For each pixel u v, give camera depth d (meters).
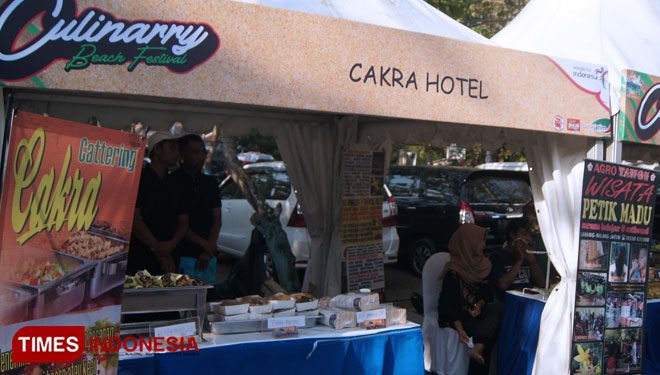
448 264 4.61
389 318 3.63
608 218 3.97
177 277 3.22
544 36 4.92
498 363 4.53
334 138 5.44
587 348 3.95
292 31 3.00
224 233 8.59
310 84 3.04
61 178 2.47
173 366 2.92
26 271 2.38
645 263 4.21
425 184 8.79
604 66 4.11
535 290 4.53
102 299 2.66
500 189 8.43
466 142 5.08
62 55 2.47
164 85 2.68
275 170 8.32
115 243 2.70
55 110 4.14
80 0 2.50
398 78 3.31
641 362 4.19
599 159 4.14
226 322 3.25
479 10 10.61
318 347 3.24
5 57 2.37
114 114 4.38
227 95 2.83
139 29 2.63
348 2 3.77
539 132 4.28
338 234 5.37
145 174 4.46
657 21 5.16
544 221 4.27
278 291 4.41
